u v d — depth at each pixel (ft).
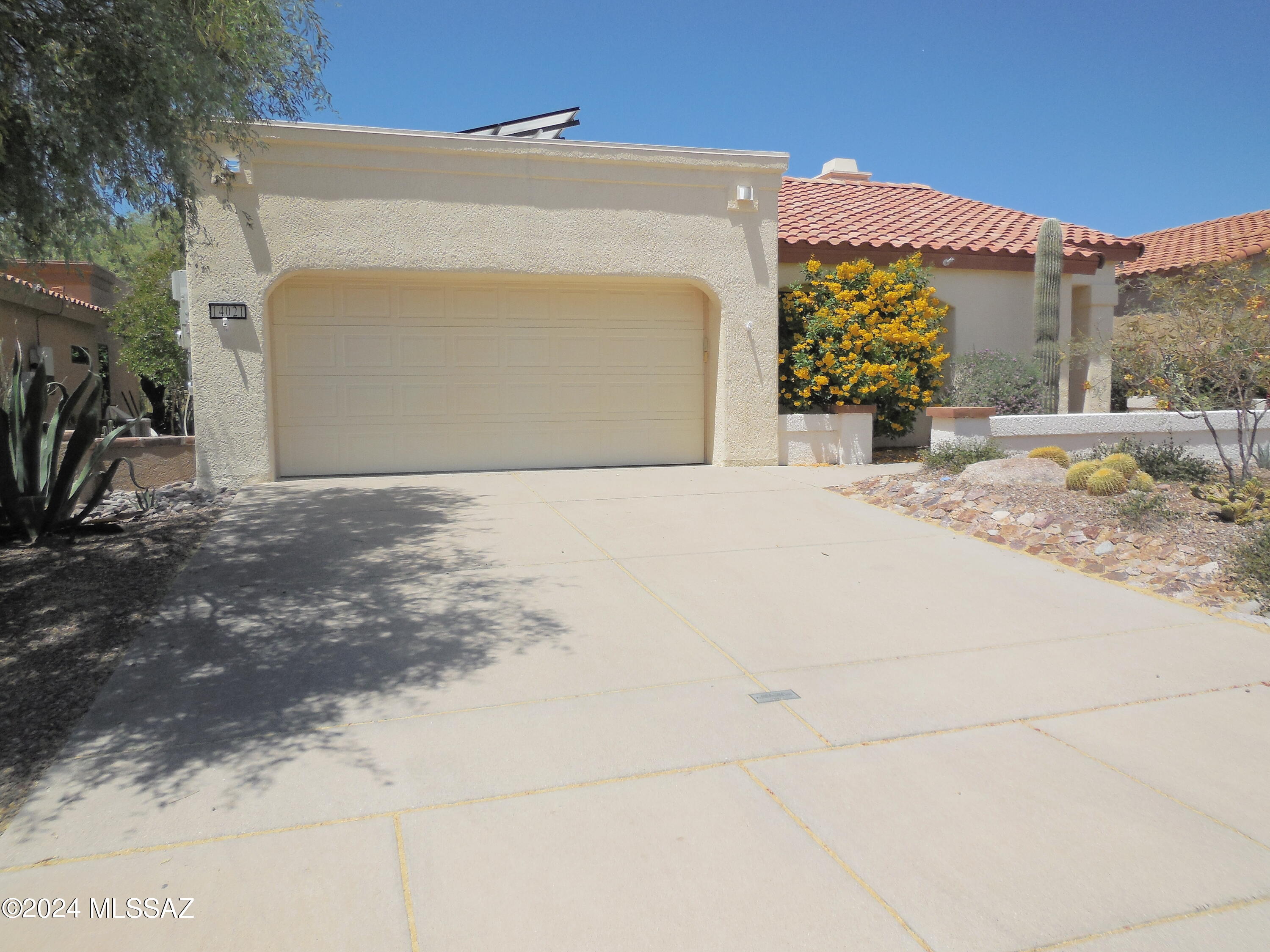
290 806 11.80
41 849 10.79
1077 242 48.80
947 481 31.96
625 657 17.38
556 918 9.66
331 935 9.33
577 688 15.85
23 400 25.32
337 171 33.04
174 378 56.75
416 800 12.03
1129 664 17.33
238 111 21.20
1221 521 25.53
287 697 15.24
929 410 37.50
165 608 19.54
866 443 40.27
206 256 32.19
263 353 33.06
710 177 37.29
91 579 21.30
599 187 35.86
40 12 17.01
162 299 56.24
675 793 12.32
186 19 18.08
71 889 10.04
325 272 33.58
